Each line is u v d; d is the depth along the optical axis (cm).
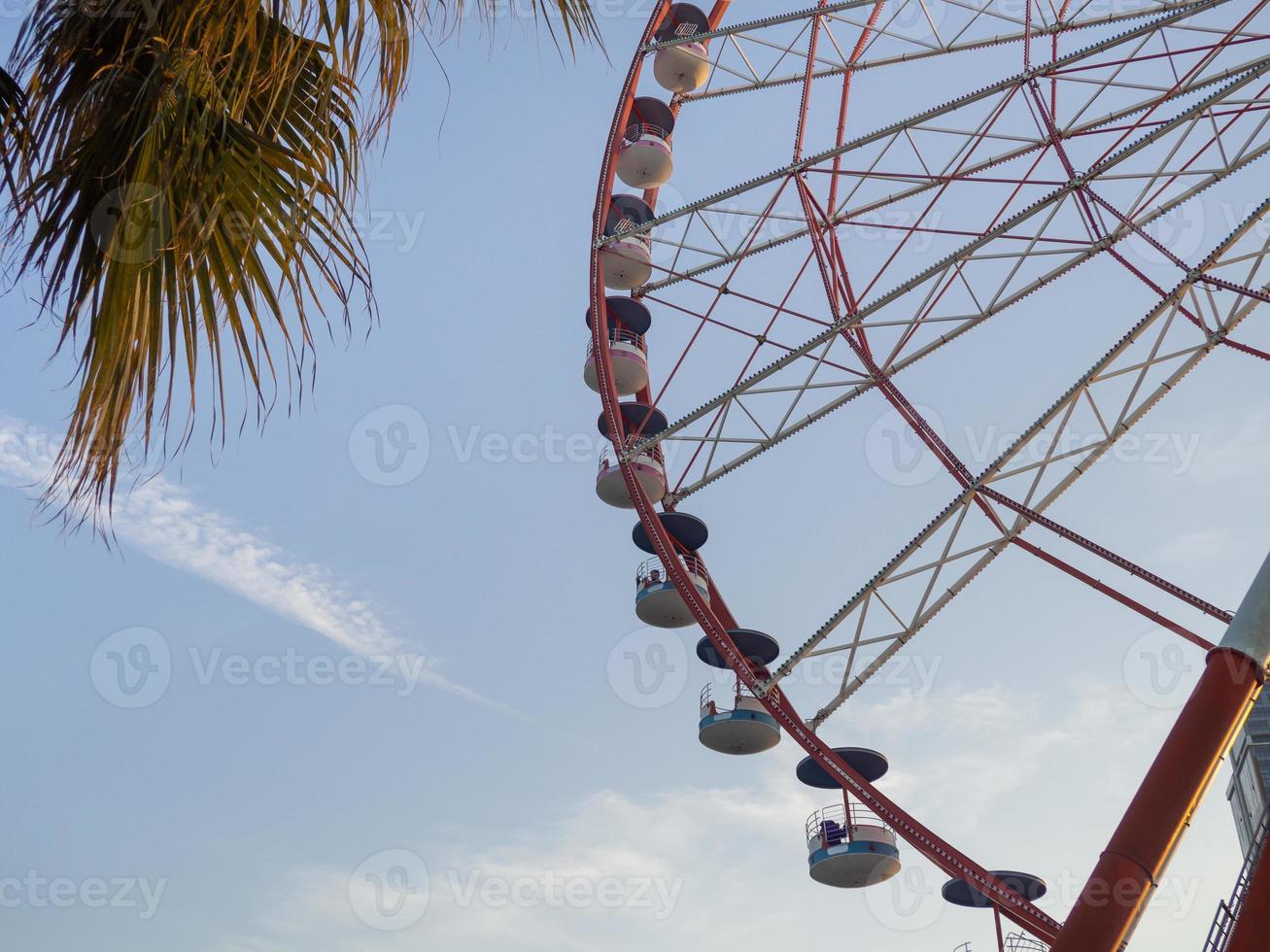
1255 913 1822
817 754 2802
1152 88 2697
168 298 598
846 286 3042
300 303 626
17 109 635
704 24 4059
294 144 671
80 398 573
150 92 627
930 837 2673
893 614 2830
